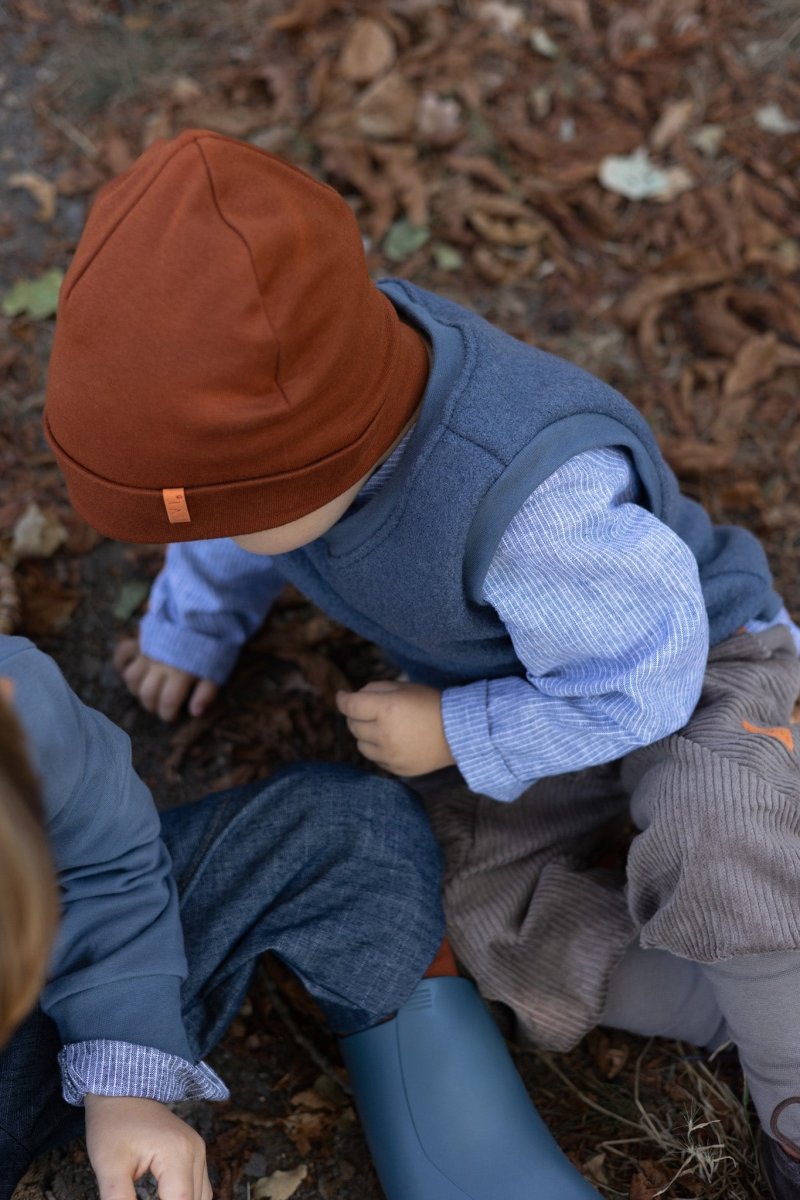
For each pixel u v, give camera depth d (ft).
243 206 3.21
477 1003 5.05
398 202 8.02
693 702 4.69
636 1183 5.00
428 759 5.15
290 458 3.47
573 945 5.11
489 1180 4.54
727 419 7.47
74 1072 4.02
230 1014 4.68
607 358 7.66
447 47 8.49
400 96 8.22
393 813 5.08
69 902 4.08
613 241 8.07
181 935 4.38
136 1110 3.99
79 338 3.27
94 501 3.56
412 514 4.19
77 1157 4.81
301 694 6.57
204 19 8.45
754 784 4.54
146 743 6.35
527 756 4.85
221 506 3.51
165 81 8.21
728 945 4.38
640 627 4.36
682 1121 5.20
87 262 3.25
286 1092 5.25
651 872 4.71
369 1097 4.82
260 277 3.18
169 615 6.12
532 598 4.34
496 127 8.29
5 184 7.75
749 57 8.71
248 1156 5.00
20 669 3.74
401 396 4.05
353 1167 5.05
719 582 5.20
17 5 8.33
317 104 8.18
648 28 8.71
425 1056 4.80
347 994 4.77
